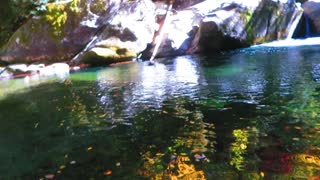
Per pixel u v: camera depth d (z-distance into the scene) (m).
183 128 5.06
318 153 3.96
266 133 4.61
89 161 4.30
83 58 11.66
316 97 5.85
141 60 12.05
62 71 11.10
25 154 4.70
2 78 10.90
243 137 4.56
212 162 3.97
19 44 12.02
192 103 6.21
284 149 4.12
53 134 5.32
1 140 5.27
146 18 12.58
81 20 11.82
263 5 13.00
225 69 8.92
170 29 12.62
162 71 9.47
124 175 3.86
